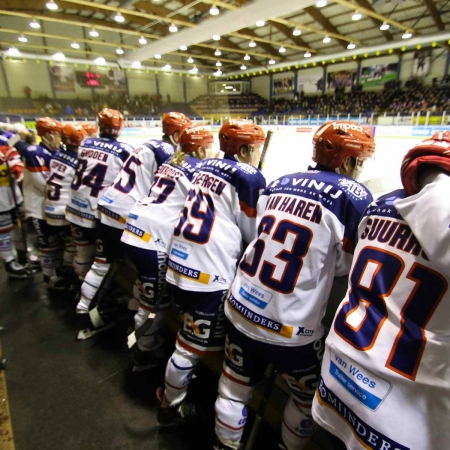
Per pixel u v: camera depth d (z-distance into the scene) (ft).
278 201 3.29
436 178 2.12
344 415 2.40
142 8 34.94
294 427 3.59
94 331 6.70
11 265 9.14
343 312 2.52
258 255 3.29
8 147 8.93
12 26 47.67
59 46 51.83
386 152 22.49
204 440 4.48
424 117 32.48
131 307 6.81
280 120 49.47
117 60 54.80
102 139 6.74
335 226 2.92
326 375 2.58
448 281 2.02
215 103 61.21
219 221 4.00
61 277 8.59
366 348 2.26
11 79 49.98
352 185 3.01
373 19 40.32
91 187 6.55
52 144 8.16
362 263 2.47
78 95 55.36
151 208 5.06
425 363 2.06
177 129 6.01
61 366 5.89
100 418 4.84
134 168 5.95
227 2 31.91
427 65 49.34
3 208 8.71
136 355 5.57
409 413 2.10
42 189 7.94
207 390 5.26
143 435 4.57
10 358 6.12
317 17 40.04
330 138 3.14
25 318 7.38
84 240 7.09
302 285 3.04
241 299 3.36
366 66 56.65
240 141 4.13
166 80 63.57
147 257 5.01
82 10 38.81
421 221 2.06
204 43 52.37
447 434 2.03
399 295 2.19
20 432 4.63
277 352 3.21
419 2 35.40
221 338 4.17
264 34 48.83
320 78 63.46
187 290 4.02
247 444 4.00
